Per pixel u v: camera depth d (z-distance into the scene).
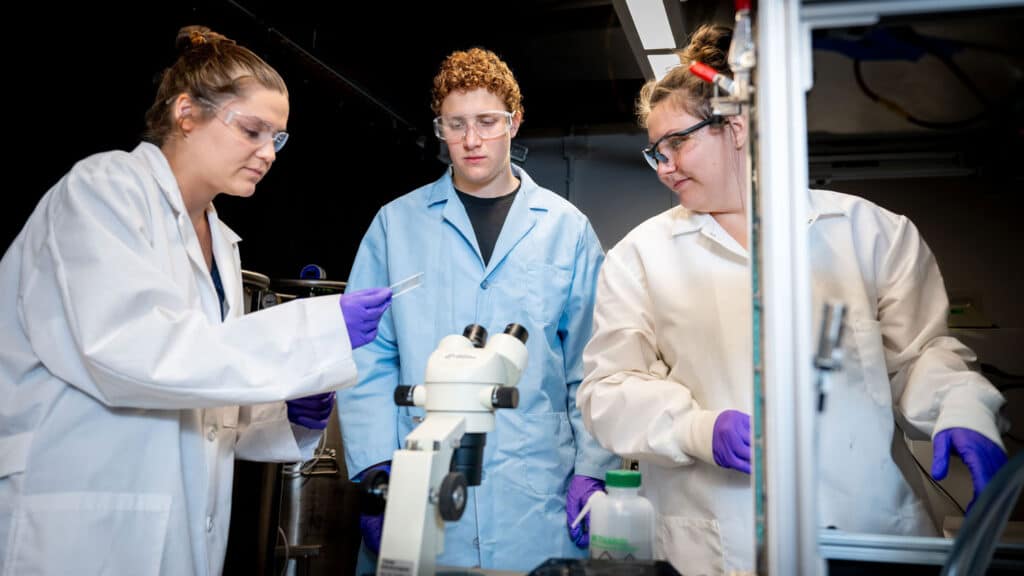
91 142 2.30
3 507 1.19
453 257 1.75
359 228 4.04
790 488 0.72
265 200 3.23
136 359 1.15
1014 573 0.92
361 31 3.22
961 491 1.57
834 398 1.23
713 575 1.37
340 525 2.42
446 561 1.32
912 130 1.04
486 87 1.69
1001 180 1.14
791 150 0.74
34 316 1.23
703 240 1.49
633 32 2.17
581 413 1.66
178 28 2.42
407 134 3.97
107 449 1.24
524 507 1.61
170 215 1.37
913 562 0.89
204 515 1.35
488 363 0.94
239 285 1.62
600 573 0.88
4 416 1.23
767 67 0.75
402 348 1.69
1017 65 0.81
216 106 1.34
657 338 1.54
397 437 1.69
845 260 1.35
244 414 1.62
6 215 2.03
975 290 2.44
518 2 3.32
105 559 1.21
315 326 1.26
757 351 0.78
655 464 1.51
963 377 1.17
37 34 2.09
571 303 1.80
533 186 1.87
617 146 4.80
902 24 0.77
